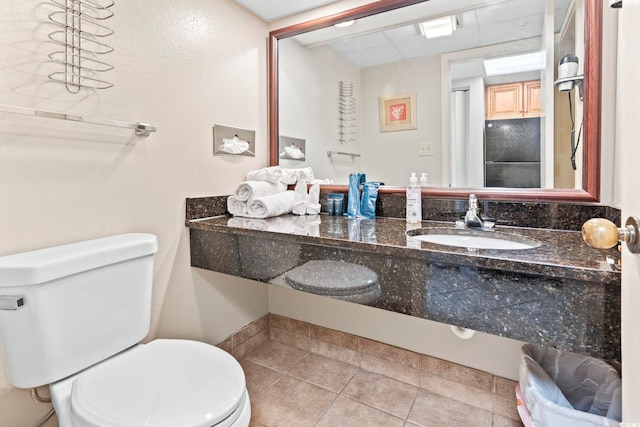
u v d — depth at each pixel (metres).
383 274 1.06
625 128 0.61
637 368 0.55
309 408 1.44
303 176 1.85
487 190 1.44
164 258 1.44
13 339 0.91
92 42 1.16
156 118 1.38
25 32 1.00
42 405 1.10
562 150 1.31
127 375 0.94
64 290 0.96
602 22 1.16
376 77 1.68
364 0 1.65
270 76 1.91
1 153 0.97
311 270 1.21
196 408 0.81
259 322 1.96
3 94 0.97
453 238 1.37
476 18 1.45
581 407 1.17
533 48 1.35
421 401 1.49
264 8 1.78
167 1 1.40
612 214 1.13
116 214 1.26
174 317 1.50
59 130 1.09
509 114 1.41
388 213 1.65
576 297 0.80
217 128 1.64
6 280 0.88
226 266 1.44
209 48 1.59
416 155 1.61
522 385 1.15
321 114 1.82
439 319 0.97
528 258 0.86
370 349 1.71
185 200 1.51
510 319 0.87
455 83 1.51
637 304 0.54
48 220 1.07
